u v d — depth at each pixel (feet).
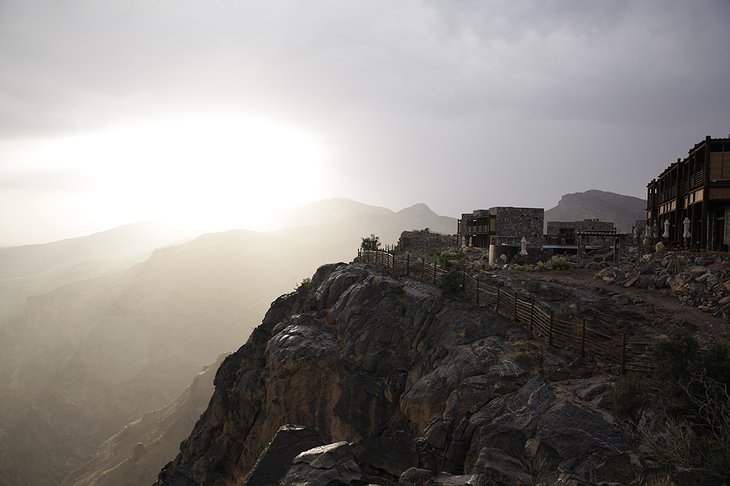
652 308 69.31
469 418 48.75
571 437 39.11
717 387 36.22
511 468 31.58
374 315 87.56
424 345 74.69
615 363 50.42
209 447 118.73
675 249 110.01
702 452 31.09
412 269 107.04
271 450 32.45
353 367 80.84
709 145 106.22
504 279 89.25
